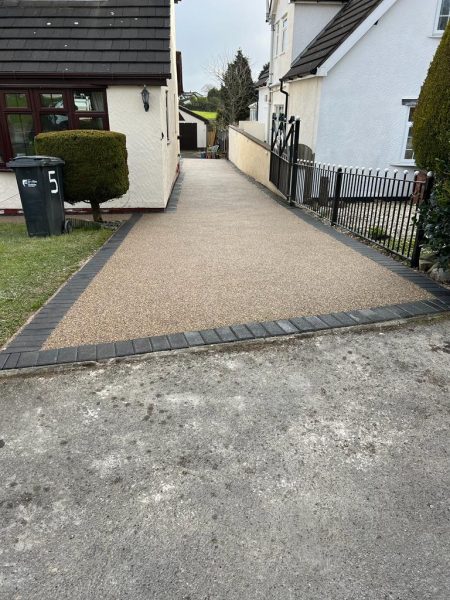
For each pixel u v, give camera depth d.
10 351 3.40
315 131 11.17
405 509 2.13
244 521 2.05
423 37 10.54
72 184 7.69
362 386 3.09
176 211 9.64
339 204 8.35
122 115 9.03
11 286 4.76
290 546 1.93
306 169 9.83
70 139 7.40
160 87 8.94
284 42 15.05
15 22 9.34
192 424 2.69
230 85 32.84
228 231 7.61
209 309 4.19
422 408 2.87
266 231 7.61
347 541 1.96
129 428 2.65
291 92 13.21
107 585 1.76
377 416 2.79
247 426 2.68
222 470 2.35
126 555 1.89
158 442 2.54
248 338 3.63
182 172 17.86
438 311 4.16
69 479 2.29
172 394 2.97
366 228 7.33
